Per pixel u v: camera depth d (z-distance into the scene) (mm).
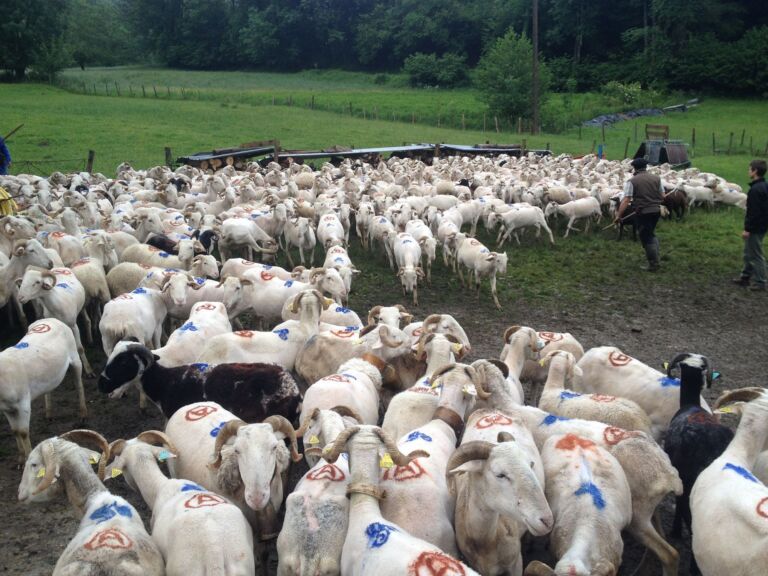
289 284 12188
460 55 103750
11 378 8352
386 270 17578
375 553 5082
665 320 14539
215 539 5297
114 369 8312
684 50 82125
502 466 5223
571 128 60375
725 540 5383
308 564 5477
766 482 6508
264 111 62438
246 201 20703
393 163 31156
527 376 9836
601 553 5586
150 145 40781
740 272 17875
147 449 6645
